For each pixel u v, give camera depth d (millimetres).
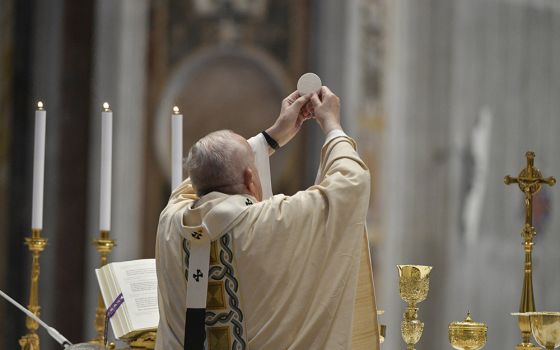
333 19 37656
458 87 40500
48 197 32844
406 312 11664
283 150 37594
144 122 35875
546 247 43156
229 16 37594
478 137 40938
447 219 39906
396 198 38844
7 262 32031
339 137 10445
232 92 37531
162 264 10188
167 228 10219
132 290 11836
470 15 41000
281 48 37875
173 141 12977
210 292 9828
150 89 36031
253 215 9789
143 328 11516
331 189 9852
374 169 38250
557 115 43250
